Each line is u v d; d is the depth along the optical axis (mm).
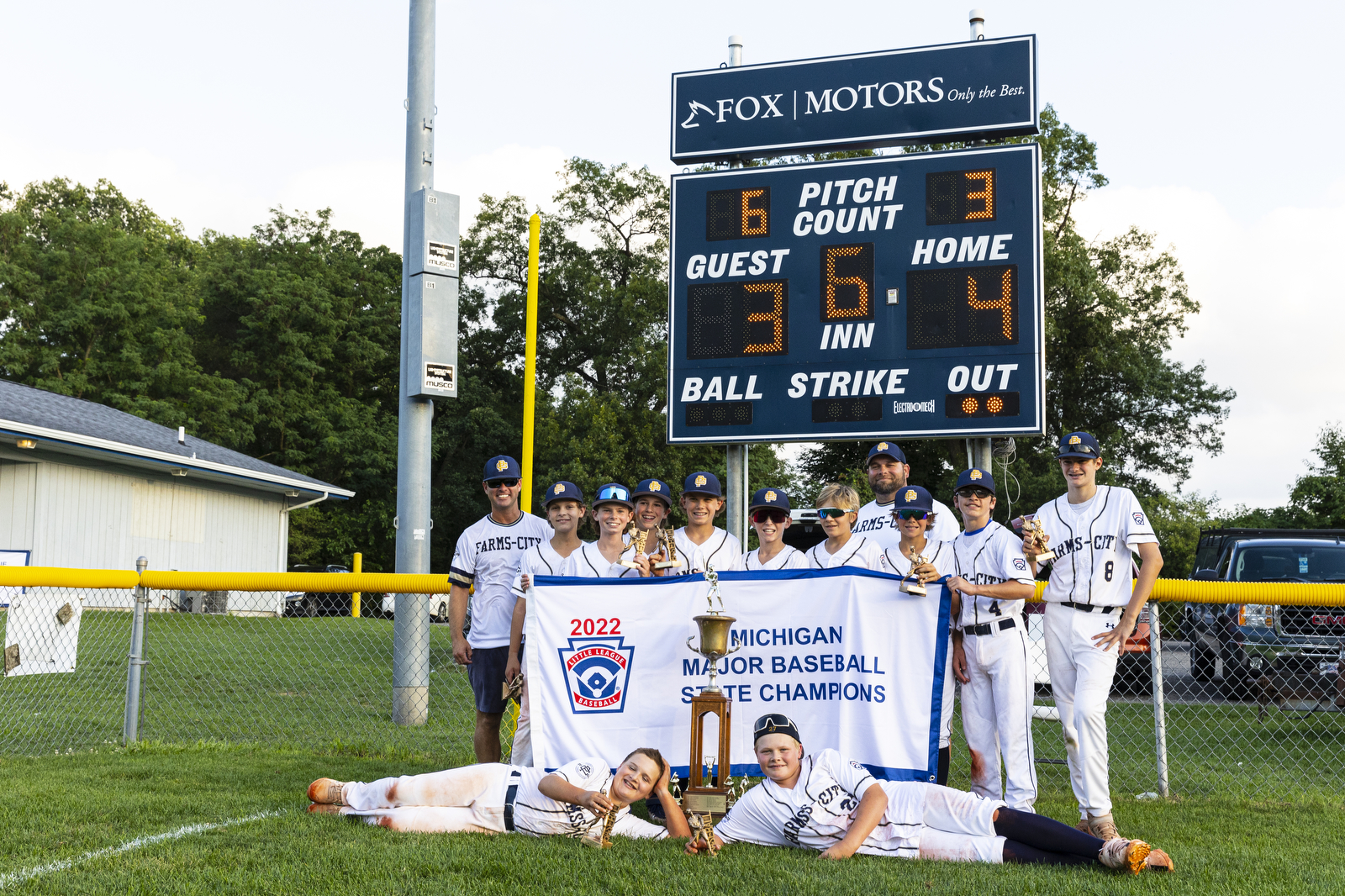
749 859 4406
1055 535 5426
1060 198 27250
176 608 14875
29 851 4367
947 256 8820
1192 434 30328
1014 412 8531
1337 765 7348
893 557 5668
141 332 37156
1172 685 11836
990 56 9070
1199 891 3996
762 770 4723
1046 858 4445
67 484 19078
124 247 37750
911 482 26562
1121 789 6535
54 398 22609
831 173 9117
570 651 5441
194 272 43688
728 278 9227
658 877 4090
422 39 9836
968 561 5512
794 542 13523
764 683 5387
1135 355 28234
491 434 37188
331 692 9992
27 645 7469
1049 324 26969
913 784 4684
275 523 24547
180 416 34750
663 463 32031
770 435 9008
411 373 9312
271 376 39062
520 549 6121
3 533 18484
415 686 8523
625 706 5414
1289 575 11500
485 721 6109
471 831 4824
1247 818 5602
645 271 38219
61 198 45062
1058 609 5391
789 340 9039
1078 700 5195
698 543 5711
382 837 4676
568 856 4371
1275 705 9062
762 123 9469
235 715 8633
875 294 8914
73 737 7566
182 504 21688
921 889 3953
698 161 9688
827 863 4348
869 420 8812
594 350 39156
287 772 6309
